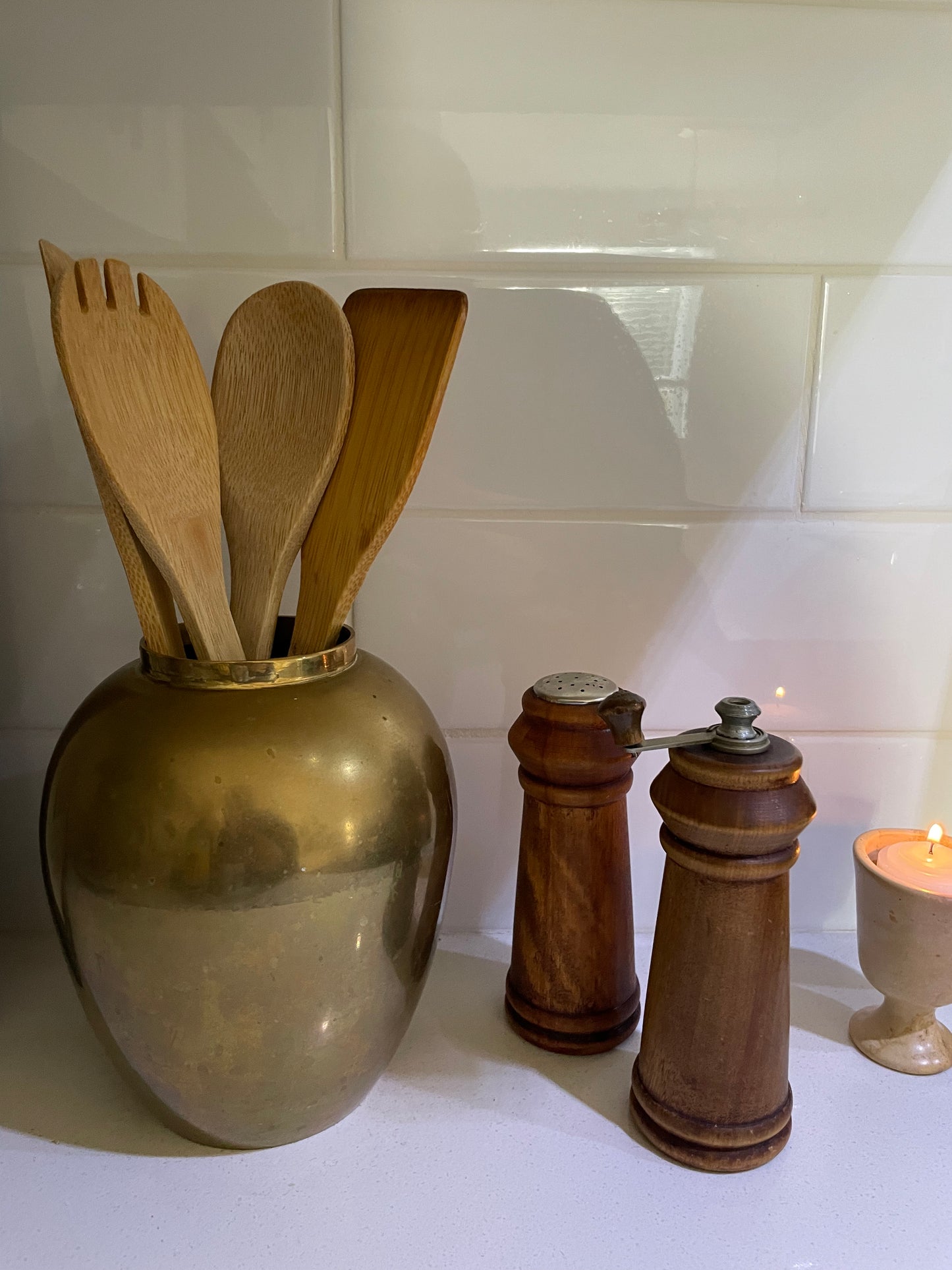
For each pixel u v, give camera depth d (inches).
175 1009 14.6
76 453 20.9
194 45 19.1
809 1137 17.5
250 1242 15.0
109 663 22.0
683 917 16.2
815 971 22.6
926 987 18.4
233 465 16.9
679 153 20.0
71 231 19.9
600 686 18.8
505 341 20.7
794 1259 14.9
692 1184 16.3
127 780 14.3
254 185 19.8
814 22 19.5
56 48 19.0
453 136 19.7
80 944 15.0
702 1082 16.3
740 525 21.9
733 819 15.1
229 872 13.9
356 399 16.4
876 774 23.5
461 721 22.6
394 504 15.6
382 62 19.3
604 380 21.0
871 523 22.0
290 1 18.9
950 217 20.6
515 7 19.1
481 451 21.2
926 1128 17.8
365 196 19.9
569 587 22.0
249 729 14.5
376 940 15.3
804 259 20.6
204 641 15.7
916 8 19.5
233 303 20.3
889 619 22.6
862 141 20.1
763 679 22.8
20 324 20.2
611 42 19.4
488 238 20.2
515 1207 15.7
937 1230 15.5
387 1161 16.7
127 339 15.3
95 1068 18.9
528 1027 19.7
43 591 21.6
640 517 21.7
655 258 20.4
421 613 22.0
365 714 15.6
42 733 22.3
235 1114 15.8
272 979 14.5
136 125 19.4
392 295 16.4
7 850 22.8
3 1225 15.3
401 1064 19.1
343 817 14.5
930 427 21.6
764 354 21.0
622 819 19.2
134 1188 16.0
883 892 18.3
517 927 19.9
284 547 16.6
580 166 20.0
